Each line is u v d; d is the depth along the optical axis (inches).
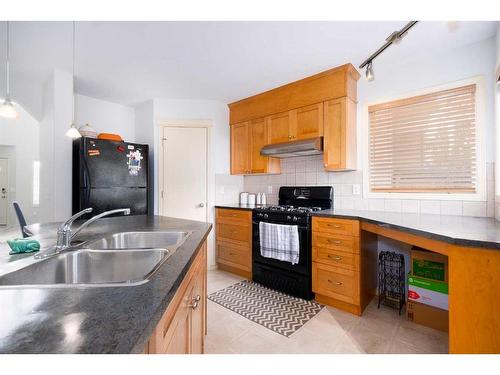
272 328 75.1
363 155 103.3
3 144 230.7
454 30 65.5
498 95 74.2
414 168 92.9
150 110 136.6
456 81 84.0
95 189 106.7
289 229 96.8
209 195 135.8
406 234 65.2
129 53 88.8
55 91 101.0
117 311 22.3
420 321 77.3
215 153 137.7
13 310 22.3
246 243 116.1
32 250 42.9
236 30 75.0
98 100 135.6
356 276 82.7
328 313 84.2
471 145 81.9
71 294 25.7
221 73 104.0
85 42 82.0
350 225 83.7
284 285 100.4
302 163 123.1
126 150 117.0
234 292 101.6
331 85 100.3
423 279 77.3
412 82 92.7
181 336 35.5
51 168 104.0
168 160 134.5
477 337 45.8
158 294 25.9
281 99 116.6
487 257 45.3
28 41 81.3
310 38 78.9
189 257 39.1
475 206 80.3
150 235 61.4
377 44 82.1
